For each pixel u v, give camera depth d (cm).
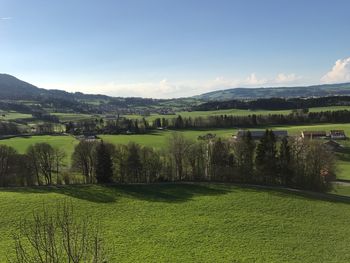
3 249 5391
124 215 7294
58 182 10000
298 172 10175
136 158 10350
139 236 6203
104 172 9962
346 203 8156
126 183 9962
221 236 6212
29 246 5309
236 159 10875
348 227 6606
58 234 4200
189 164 10769
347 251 5553
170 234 6303
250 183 10294
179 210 7612
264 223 6825
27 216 7031
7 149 10175
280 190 9200
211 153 10769
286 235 6231
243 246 5791
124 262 5222
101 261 1766
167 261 5266
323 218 7094
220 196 8588
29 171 10056
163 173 10562
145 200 8325
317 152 10112
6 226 6512
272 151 10462
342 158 14562
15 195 8506
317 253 5491
